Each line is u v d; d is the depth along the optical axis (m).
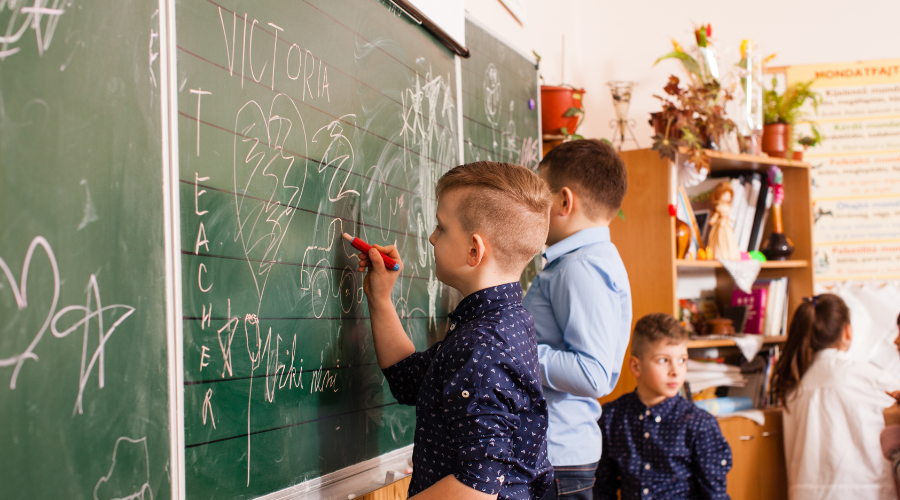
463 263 0.88
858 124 2.75
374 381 1.03
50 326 0.54
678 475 1.65
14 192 0.51
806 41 2.75
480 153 1.50
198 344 0.68
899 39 2.72
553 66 2.45
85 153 0.57
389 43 1.10
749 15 2.73
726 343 2.21
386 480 1.00
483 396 0.73
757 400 2.38
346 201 0.96
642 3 2.67
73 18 0.56
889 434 2.04
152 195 0.63
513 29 2.11
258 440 0.77
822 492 2.06
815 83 2.76
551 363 1.10
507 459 0.71
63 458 0.54
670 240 2.15
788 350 2.26
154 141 0.63
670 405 1.69
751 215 2.47
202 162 0.69
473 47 1.50
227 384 0.72
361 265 0.97
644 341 1.71
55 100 0.54
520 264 0.89
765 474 2.25
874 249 2.74
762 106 2.50
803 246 2.51
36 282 0.53
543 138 2.12
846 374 2.07
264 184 0.78
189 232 0.67
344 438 0.94
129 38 0.61
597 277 1.12
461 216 0.88
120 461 0.59
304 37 0.87
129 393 0.60
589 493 1.22
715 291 2.62
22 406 0.51
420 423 0.81
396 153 1.11
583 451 1.19
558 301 1.15
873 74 2.73
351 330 0.97
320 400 0.89
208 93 0.70
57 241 0.54
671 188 2.16
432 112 1.26
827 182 2.78
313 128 0.88
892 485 2.01
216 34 0.72
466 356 0.76
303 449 0.85
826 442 2.07
